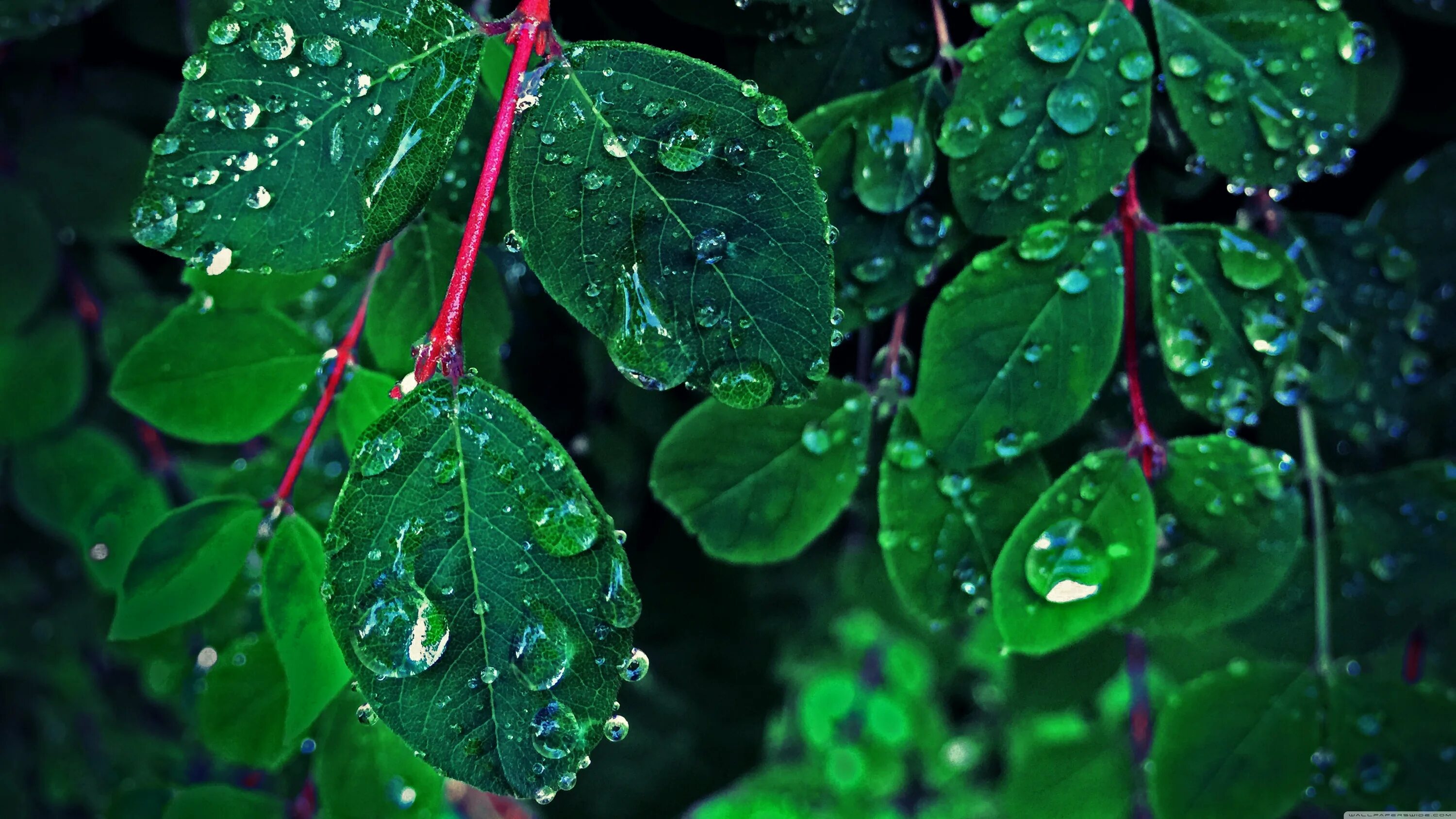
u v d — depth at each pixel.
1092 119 0.27
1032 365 0.27
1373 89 0.30
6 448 0.43
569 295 0.25
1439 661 0.31
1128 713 0.40
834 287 0.25
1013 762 0.38
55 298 0.42
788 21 0.28
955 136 0.27
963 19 0.28
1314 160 0.27
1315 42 0.27
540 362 0.36
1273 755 0.29
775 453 0.28
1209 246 0.27
